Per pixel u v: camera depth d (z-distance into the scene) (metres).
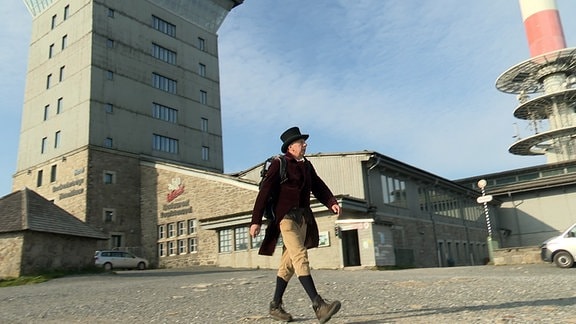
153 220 35.84
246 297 7.49
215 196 31.31
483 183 21.98
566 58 51.16
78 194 35.38
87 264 21.94
